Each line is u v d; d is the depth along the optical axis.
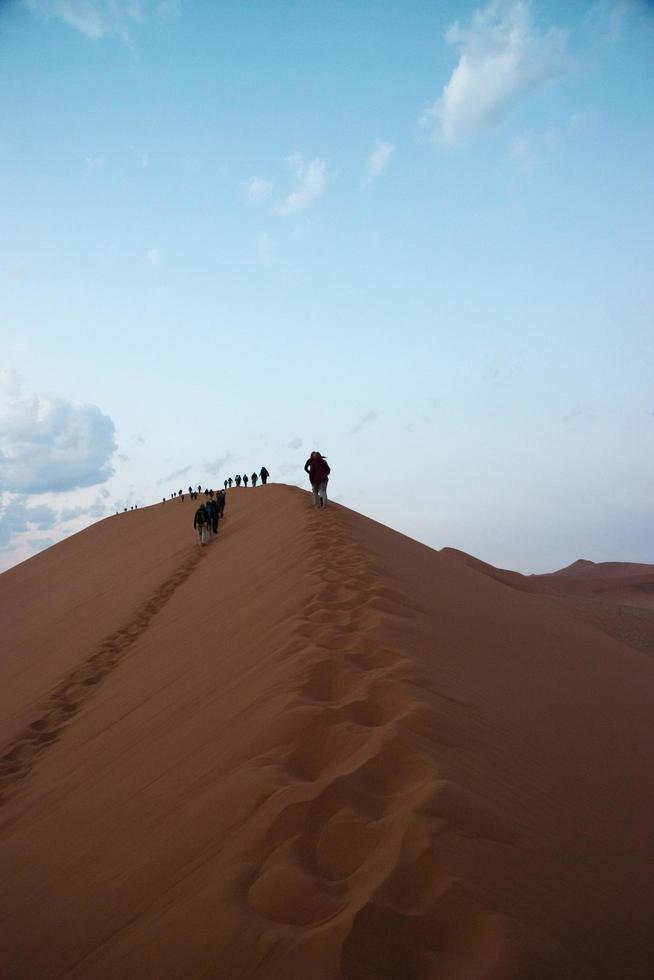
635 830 2.64
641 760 3.70
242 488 42.78
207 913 1.91
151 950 1.90
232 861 2.13
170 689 5.36
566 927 1.78
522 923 1.70
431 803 2.15
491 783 2.56
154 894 2.23
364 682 3.50
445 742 2.83
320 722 2.97
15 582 38.50
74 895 2.53
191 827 2.49
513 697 4.09
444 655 4.54
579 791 2.86
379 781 2.44
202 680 5.05
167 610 11.27
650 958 1.79
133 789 3.40
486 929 1.64
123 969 1.89
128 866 2.53
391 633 4.56
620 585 78.94
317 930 1.67
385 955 1.59
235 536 19.17
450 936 1.65
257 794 2.43
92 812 3.38
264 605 6.89
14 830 3.71
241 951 1.71
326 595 5.91
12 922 2.54
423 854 1.91
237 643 5.74
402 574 8.12
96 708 6.25
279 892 1.88
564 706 4.35
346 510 16.88
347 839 2.09
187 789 2.96
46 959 2.16
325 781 2.35
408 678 3.54
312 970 1.57
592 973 1.63
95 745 4.84
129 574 21.14
